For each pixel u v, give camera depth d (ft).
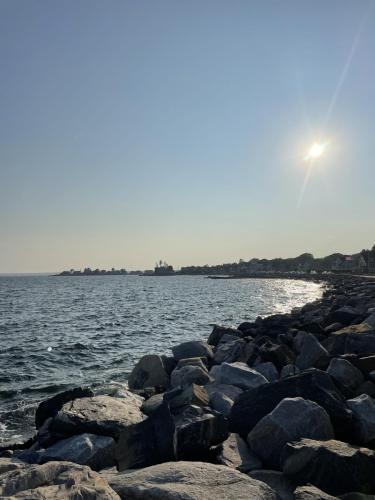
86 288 250.16
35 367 40.14
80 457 15.06
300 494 10.44
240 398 16.87
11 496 9.36
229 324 73.20
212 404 19.04
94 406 18.29
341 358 22.08
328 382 16.99
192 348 30.66
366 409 15.74
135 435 14.47
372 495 11.42
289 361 26.99
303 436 13.71
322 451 12.00
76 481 10.18
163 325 72.49
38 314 95.04
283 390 16.37
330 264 429.38
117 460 13.98
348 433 15.20
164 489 9.91
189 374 23.56
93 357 44.57
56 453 15.23
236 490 10.12
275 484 11.93
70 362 42.14
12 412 26.14
